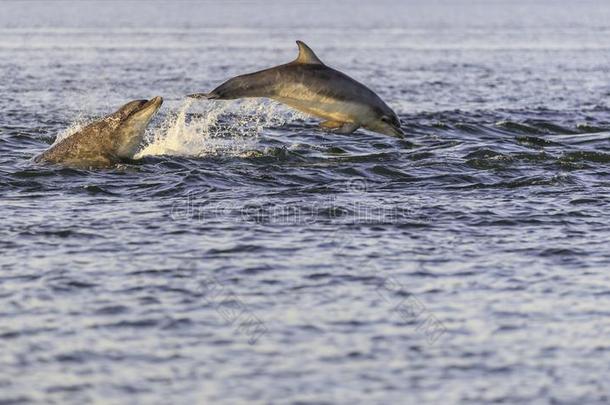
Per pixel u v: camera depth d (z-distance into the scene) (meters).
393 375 44.03
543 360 45.66
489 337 48.03
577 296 53.28
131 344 46.62
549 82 174.75
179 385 42.78
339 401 41.66
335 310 50.97
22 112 123.50
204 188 75.31
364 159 87.56
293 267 57.22
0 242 60.94
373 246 61.34
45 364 44.44
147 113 83.00
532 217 68.44
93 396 41.72
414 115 124.19
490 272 56.84
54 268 56.34
